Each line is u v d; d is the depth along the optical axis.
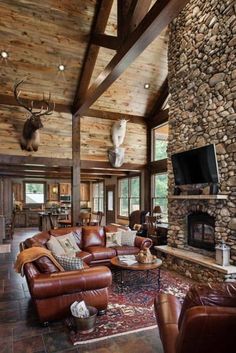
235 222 4.35
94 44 6.10
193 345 1.46
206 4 5.06
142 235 7.46
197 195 4.94
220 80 4.71
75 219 7.77
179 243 5.69
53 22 5.92
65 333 2.89
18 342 2.70
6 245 7.99
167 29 6.59
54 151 7.60
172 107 6.06
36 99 7.34
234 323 1.40
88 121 8.05
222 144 4.65
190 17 5.50
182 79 5.72
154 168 8.53
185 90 5.62
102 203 13.23
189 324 1.40
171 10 3.04
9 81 6.86
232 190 4.43
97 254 5.02
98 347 2.63
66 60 6.74
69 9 5.75
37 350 2.56
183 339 1.46
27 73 6.79
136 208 9.69
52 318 3.02
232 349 1.47
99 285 3.20
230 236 4.43
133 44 3.77
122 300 3.79
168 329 1.93
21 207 13.10
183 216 5.62
